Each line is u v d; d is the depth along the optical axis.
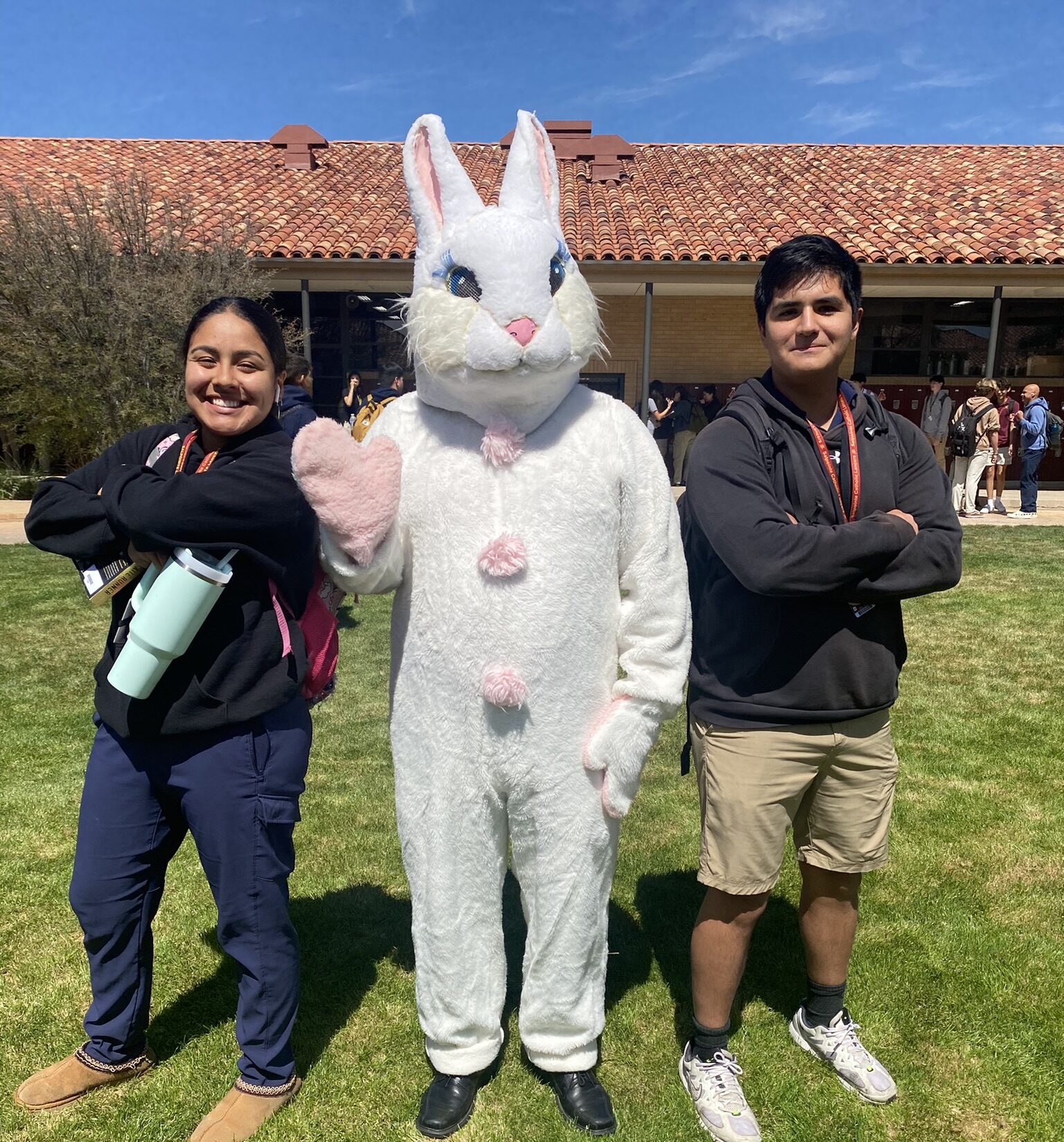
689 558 2.21
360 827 3.61
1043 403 11.72
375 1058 2.35
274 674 1.92
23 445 13.99
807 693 1.98
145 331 12.41
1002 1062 2.31
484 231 1.78
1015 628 6.53
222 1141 2.03
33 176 15.65
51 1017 2.47
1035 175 15.95
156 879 2.09
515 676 1.83
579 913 2.00
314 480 1.74
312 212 14.89
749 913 2.11
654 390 14.97
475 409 1.88
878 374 15.93
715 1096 2.12
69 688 5.15
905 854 3.35
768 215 14.99
